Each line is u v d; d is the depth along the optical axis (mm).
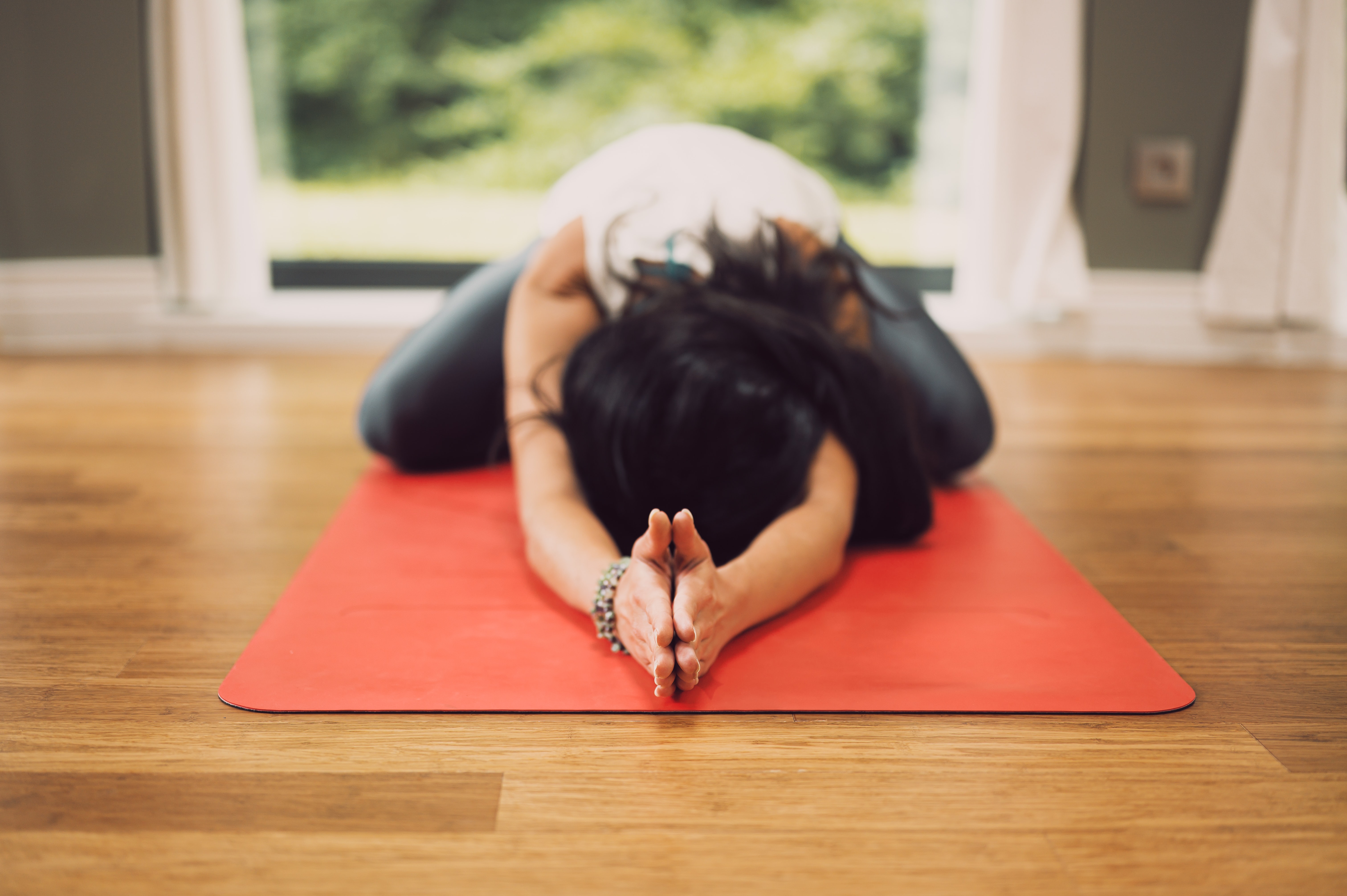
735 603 1045
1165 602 1279
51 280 2840
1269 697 1037
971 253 2891
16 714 975
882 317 1718
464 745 920
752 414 1211
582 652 1093
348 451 1915
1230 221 2834
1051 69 2725
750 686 1023
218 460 1846
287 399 2307
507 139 4488
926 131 3314
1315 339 2928
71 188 2805
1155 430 2145
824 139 4598
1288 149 2754
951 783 873
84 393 2348
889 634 1145
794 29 4543
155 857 768
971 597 1254
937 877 756
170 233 2787
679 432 1193
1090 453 1965
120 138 2797
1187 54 2832
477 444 1799
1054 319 2965
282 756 902
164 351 2846
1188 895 742
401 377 1707
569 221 1625
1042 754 920
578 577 1097
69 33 2730
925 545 1434
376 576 1301
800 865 766
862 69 4531
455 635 1131
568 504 1208
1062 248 2840
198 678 1051
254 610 1224
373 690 1010
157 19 2666
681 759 901
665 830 804
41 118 2762
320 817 816
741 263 1403
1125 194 2900
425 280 3143
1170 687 1040
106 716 972
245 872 752
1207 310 2898
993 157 2779
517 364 1401
